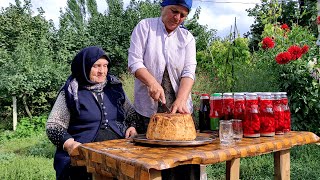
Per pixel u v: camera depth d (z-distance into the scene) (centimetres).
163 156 184
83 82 276
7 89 1209
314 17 888
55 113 266
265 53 686
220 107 263
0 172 583
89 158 211
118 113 283
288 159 271
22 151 886
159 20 281
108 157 192
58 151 268
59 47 1434
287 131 262
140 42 276
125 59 1483
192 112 294
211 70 800
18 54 1231
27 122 1202
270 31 730
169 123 218
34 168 616
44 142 912
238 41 738
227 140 218
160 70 275
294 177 466
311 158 547
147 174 167
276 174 270
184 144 208
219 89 743
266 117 245
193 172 276
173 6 260
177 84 281
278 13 784
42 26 1441
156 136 219
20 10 1426
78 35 1547
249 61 739
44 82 1248
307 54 642
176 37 281
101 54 276
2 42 1334
